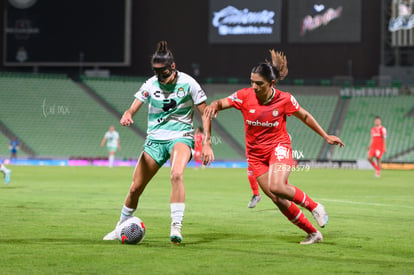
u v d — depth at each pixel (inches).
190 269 654.5
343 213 1323.8
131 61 5516.7
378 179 2950.3
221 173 3501.5
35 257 717.3
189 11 5428.2
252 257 735.1
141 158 856.9
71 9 5319.9
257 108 852.0
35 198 1593.3
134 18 5472.4
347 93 5378.9
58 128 5078.7
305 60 5339.6
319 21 5251.0
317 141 5142.7
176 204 822.5
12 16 5369.1
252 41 5275.6
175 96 842.2
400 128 5093.5
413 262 713.0
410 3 5036.9
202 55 5428.2
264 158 872.3
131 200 870.4
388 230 1023.0
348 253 775.1
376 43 5260.8
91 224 1048.2
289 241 880.9
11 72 5644.7
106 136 3964.1
